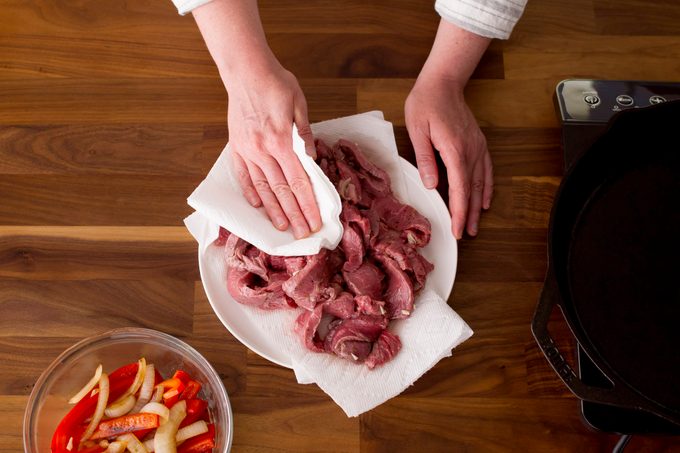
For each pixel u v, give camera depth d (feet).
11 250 3.95
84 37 4.43
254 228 3.59
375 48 4.44
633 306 3.26
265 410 3.68
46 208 4.04
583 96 4.01
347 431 3.67
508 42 4.50
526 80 4.41
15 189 4.09
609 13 4.58
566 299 3.21
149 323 3.83
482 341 3.83
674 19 4.58
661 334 3.22
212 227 3.72
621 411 3.44
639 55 4.51
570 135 3.91
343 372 3.52
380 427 3.68
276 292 3.61
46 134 4.20
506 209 4.09
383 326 3.59
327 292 3.56
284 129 3.72
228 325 3.59
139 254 3.96
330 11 4.51
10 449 3.62
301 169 3.68
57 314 3.84
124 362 3.72
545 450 3.67
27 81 4.32
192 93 4.33
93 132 4.21
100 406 3.44
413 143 4.06
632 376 3.13
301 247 3.51
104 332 3.80
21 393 3.70
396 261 3.62
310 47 4.42
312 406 3.70
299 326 3.59
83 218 4.02
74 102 4.28
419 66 4.42
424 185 3.92
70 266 3.93
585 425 3.69
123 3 4.50
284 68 4.29
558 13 4.58
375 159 3.99
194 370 3.70
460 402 3.72
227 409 3.50
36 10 4.47
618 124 3.28
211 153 4.19
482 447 3.67
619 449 3.48
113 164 4.14
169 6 4.51
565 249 3.37
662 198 3.48
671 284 3.31
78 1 4.50
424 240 3.77
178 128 4.24
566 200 3.29
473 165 4.10
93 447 3.42
